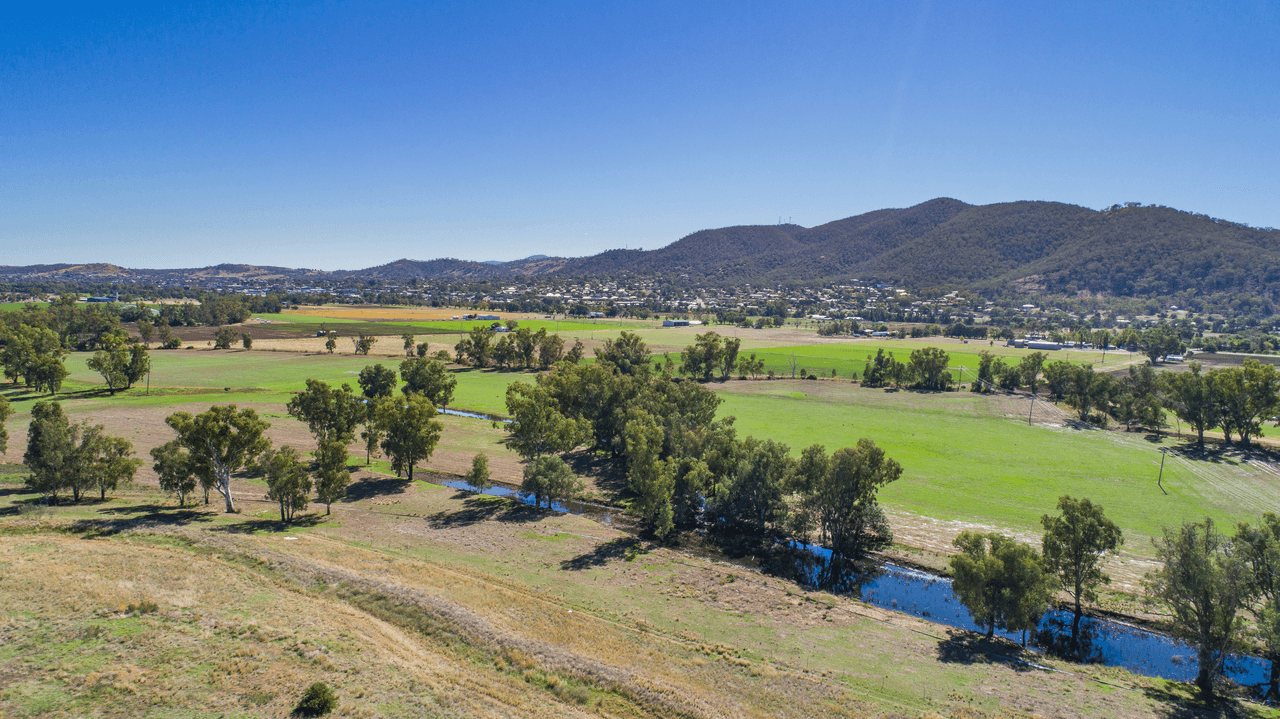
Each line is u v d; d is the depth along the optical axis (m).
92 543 50.03
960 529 73.25
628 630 46.84
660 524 69.19
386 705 30.91
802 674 41.66
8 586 38.97
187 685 30.70
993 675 43.50
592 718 32.72
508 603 48.28
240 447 68.38
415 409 83.75
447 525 69.56
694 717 34.00
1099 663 48.97
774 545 70.69
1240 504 80.19
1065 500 55.06
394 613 43.00
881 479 67.56
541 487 76.31
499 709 32.16
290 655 34.62
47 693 28.98
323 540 59.59
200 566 46.66
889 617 53.69
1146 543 68.62
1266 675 47.44
